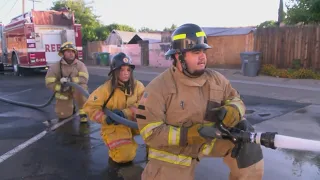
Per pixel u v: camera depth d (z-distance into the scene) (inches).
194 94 83.5
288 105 307.9
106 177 146.8
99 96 150.9
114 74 151.8
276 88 426.9
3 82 553.6
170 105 83.7
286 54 585.0
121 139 156.8
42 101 362.0
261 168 88.6
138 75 641.0
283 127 228.1
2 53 751.7
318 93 376.5
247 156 84.7
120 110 153.4
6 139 210.1
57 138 211.2
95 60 1039.6
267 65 592.4
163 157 88.5
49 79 243.3
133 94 156.9
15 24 650.8
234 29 767.7
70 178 146.6
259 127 229.1
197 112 83.8
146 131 82.7
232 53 714.8
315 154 171.8
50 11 620.4
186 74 82.8
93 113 151.3
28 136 217.2
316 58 546.3
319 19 586.2
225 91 88.9
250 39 676.7
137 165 159.2
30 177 148.5
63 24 638.5
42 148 190.5
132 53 944.3
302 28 556.4
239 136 74.3
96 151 183.2
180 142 79.7
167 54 83.8
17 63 668.7
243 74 584.7
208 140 81.6
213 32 789.2
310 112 275.3
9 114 291.6
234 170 95.3
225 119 80.5
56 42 633.6
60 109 265.3
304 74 528.7
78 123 249.1
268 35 603.5
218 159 166.9
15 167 161.2
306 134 210.2
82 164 163.3
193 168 92.9
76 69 245.6
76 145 195.5
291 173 148.7
